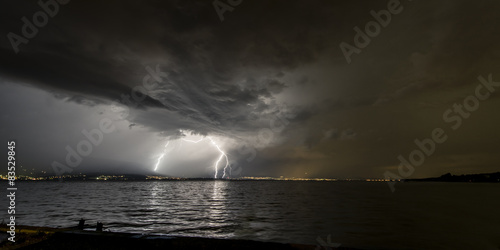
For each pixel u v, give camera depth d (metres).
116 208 28.22
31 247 6.45
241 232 15.62
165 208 29.31
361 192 75.81
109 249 6.48
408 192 79.12
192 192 75.50
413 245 13.20
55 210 25.42
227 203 37.53
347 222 19.75
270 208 30.20
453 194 68.06
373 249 12.25
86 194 56.88
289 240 13.72
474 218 22.78
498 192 80.00
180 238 7.21
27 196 47.66
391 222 19.95
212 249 6.55
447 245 13.34
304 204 35.81
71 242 6.90
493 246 13.18
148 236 7.30
